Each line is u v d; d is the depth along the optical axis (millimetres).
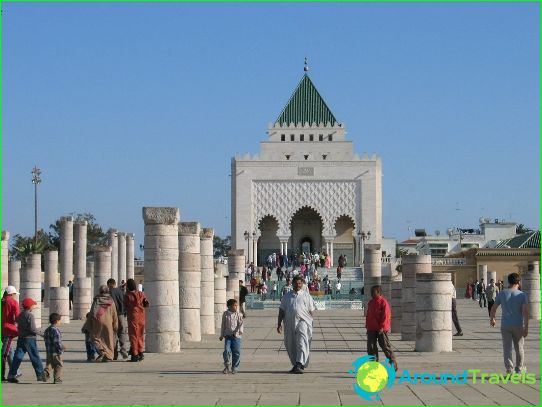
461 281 89312
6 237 41719
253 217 111188
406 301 32812
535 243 98188
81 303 49250
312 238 115688
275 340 32625
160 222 27312
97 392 17891
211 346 29453
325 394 17406
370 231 110562
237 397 17047
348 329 39844
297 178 111250
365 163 111188
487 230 149125
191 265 31359
